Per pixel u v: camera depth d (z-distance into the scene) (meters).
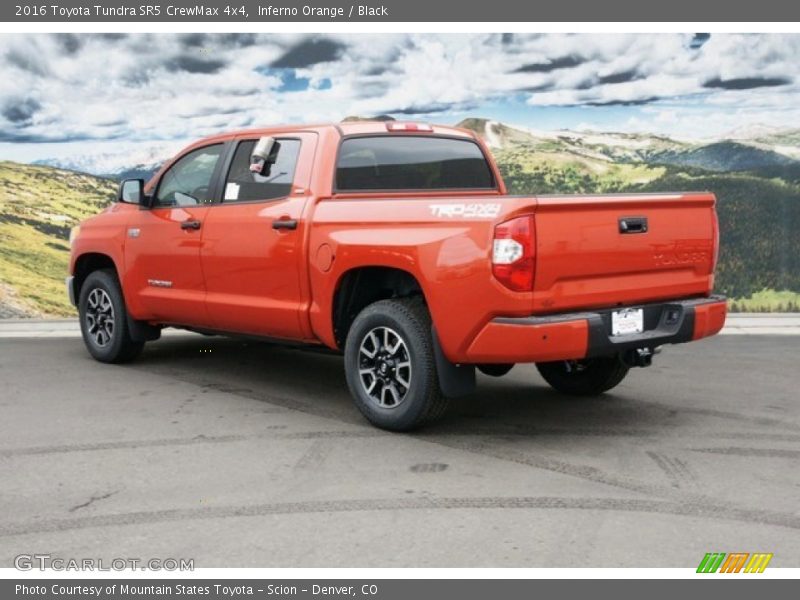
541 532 4.03
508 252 4.98
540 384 7.23
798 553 3.80
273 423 5.97
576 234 5.14
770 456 5.16
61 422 6.02
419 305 5.59
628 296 5.41
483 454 5.23
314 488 4.65
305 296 6.09
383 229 5.57
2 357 8.45
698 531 4.04
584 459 5.12
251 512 4.31
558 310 5.15
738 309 10.55
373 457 5.19
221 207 6.76
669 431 5.72
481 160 7.09
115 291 7.89
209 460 5.15
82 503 4.46
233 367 7.95
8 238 10.66
